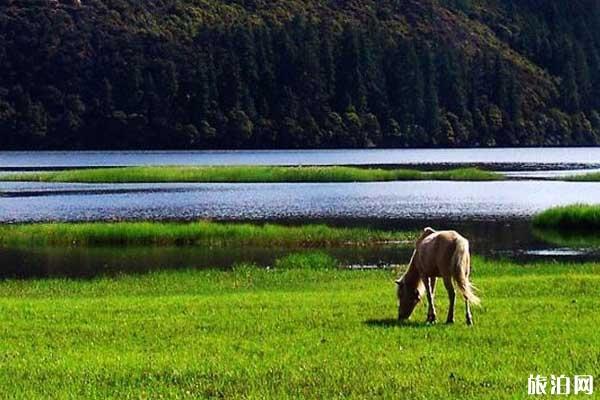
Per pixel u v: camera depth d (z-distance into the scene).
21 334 17.62
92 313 20.33
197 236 42.09
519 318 18.59
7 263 35.84
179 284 28.36
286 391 13.19
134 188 75.38
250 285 27.78
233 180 82.75
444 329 17.45
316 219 52.12
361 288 26.00
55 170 97.81
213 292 26.20
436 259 18.12
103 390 13.36
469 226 48.81
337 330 17.55
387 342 16.28
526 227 48.38
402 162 115.81
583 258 36.53
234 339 16.78
